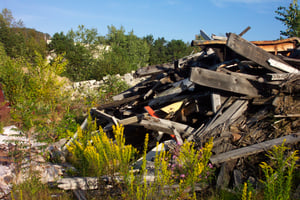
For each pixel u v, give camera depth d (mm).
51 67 11930
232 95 6543
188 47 57500
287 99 5625
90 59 26859
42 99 11273
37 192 4617
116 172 4840
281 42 7555
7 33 38219
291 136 4867
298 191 3922
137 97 9297
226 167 4801
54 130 7469
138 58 48219
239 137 5379
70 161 6570
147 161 5988
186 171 4543
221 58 7309
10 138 6863
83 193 4605
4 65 12938
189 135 6035
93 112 9039
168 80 8656
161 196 4070
